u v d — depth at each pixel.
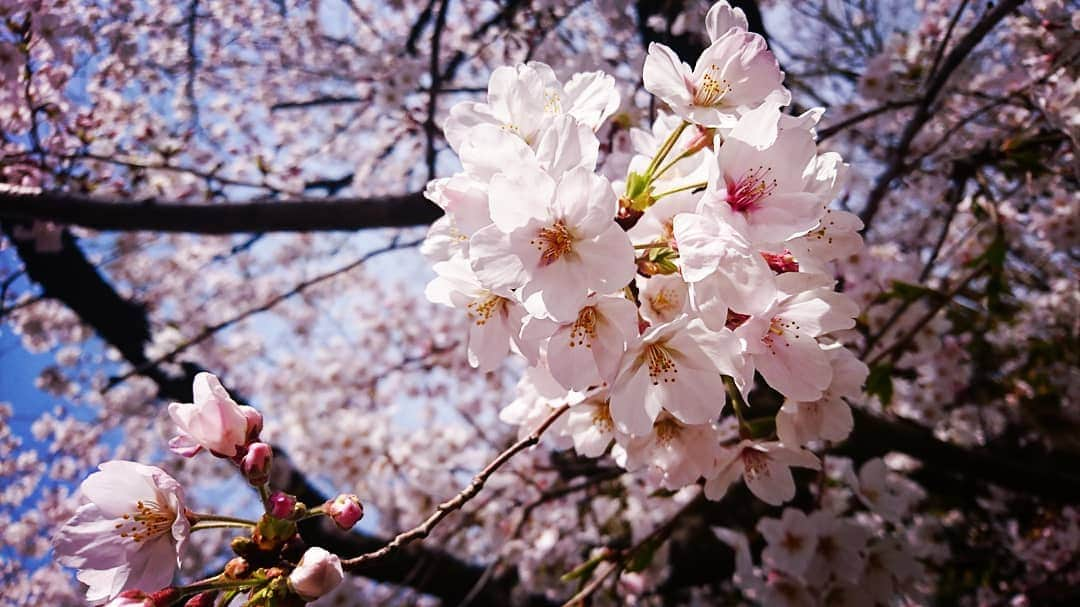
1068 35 3.26
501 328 1.57
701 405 1.48
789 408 1.76
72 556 1.36
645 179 1.54
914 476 5.59
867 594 2.56
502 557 5.30
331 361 7.84
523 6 5.28
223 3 5.84
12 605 5.87
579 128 1.39
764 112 1.36
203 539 6.49
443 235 1.70
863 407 4.18
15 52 3.71
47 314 6.82
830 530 2.54
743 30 1.57
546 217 1.35
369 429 6.36
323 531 5.14
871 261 3.84
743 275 1.32
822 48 6.85
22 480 6.58
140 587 1.38
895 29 5.14
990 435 5.38
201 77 6.42
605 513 5.25
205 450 1.48
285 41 6.48
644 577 3.46
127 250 6.12
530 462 5.29
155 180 5.03
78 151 4.39
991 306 3.08
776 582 2.66
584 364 1.40
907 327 3.61
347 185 6.40
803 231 1.34
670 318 1.48
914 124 3.25
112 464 1.41
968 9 4.54
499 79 1.63
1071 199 4.32
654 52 1.55
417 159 6.88
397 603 5.82
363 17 6.69
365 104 6.45
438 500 6.21
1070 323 5.11
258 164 4.70
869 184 5.74
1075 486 4.24
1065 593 4.88
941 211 5.35
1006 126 3.84
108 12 4.83
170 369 6.25
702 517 4.42
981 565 5.27
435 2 5.68
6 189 3.82
